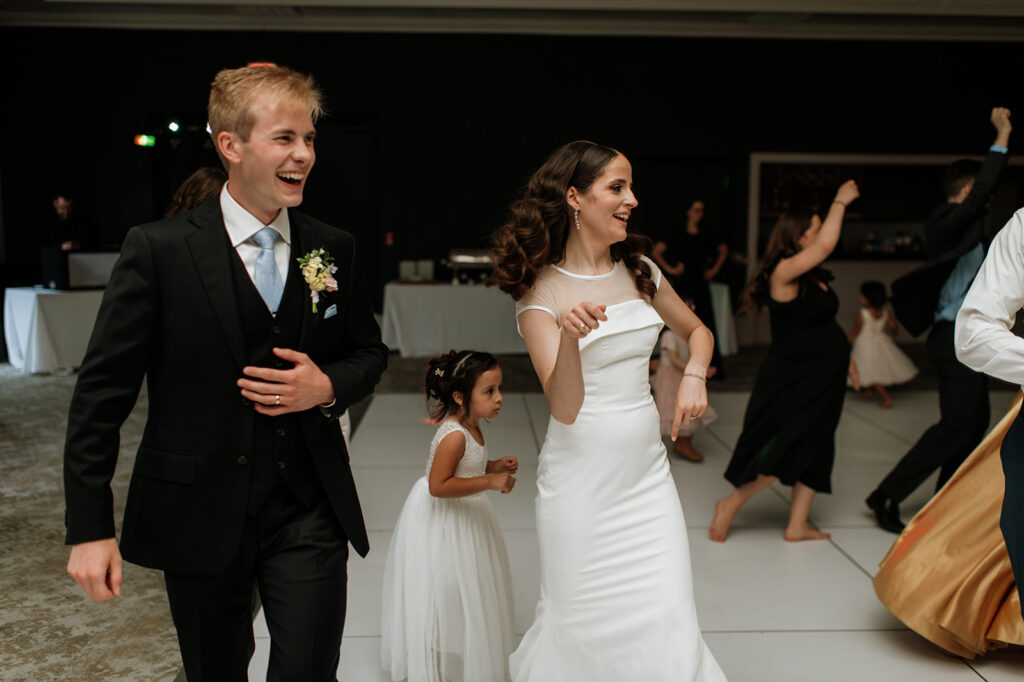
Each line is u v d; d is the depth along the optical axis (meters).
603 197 2.07
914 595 2.81
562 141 10.81
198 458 1.71
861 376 7.13
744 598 3.36
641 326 2.11
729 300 10.00
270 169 1.67
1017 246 2.10
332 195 11.04
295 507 1.82
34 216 10.48
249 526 1.75
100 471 1.64
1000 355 2.08
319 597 1.77
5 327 8.46
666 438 5.72
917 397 7.44
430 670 2.51
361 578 3.52
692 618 2.06
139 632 3.08
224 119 1.67
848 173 11.24
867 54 10.79
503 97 10.72
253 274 1.76
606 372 2.11
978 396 3.88
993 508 2.75
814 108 10.88
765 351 10.47
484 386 2.56
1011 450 2.19
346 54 10.59
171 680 2.73
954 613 2.73
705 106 10.84
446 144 10.77
